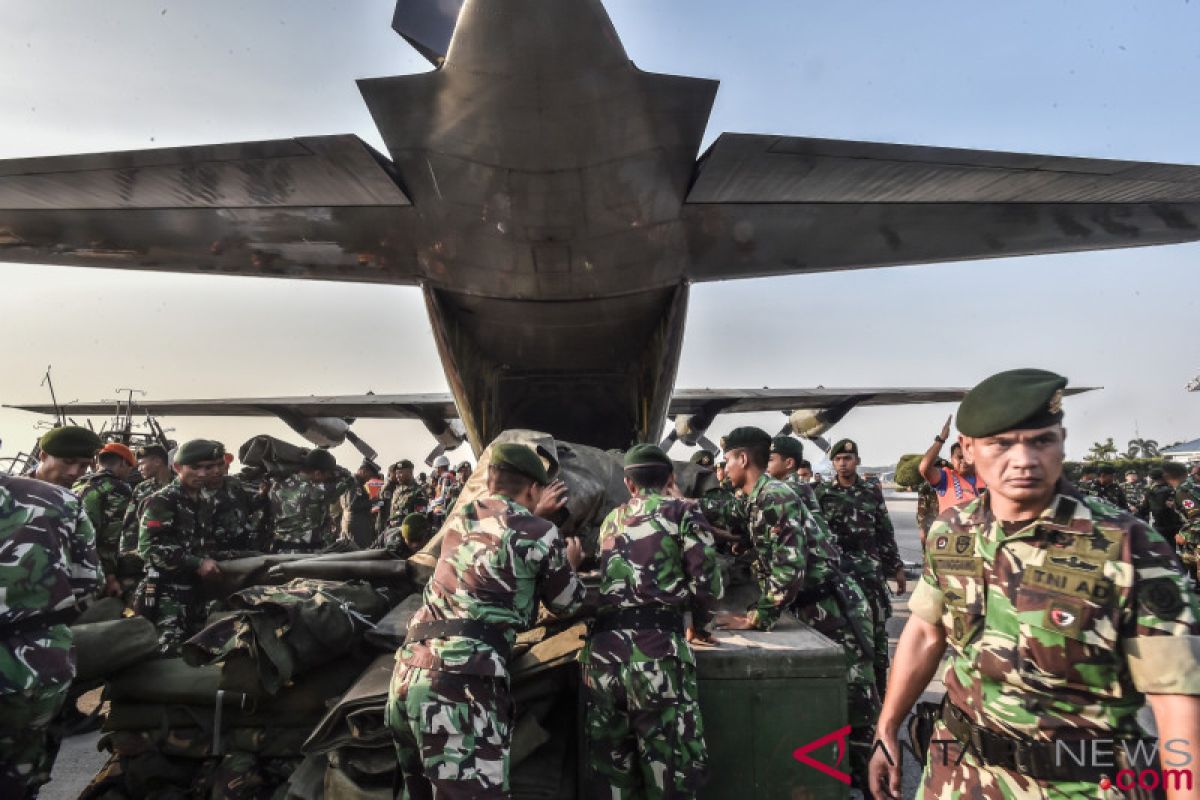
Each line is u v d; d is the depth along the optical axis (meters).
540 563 2.61
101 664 3.11
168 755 3.32
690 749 2.66
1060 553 1.62
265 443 7.05
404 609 3.60
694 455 6.48
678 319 4.87
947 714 1.86
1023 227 4.21
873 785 2.01
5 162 3.47
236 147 3.48
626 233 4.20
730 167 3.68
